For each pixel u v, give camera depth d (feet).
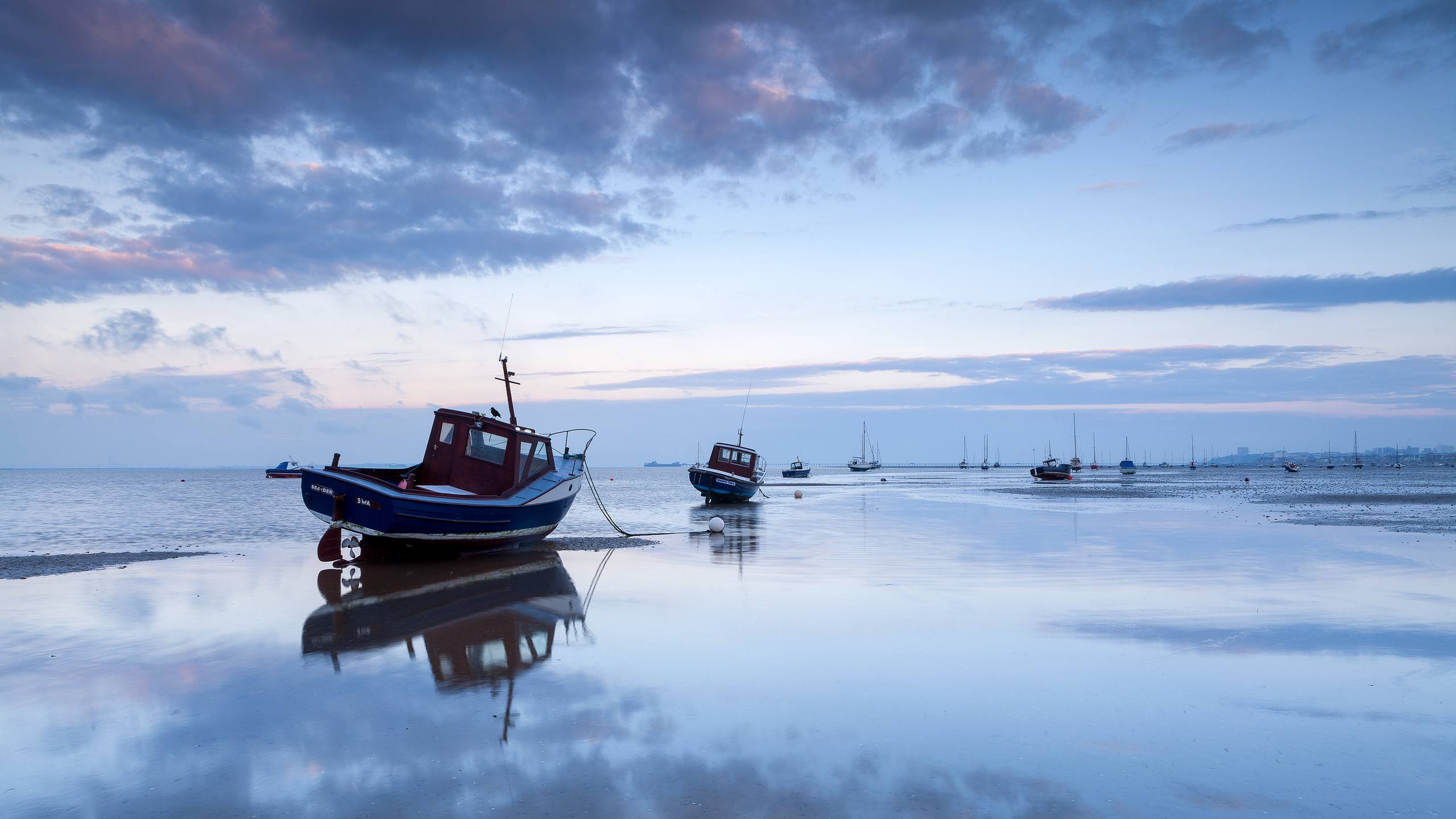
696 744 22.25
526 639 35.27
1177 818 17.78
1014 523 104.32
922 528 96.78
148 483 368.68
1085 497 183.11
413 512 60.23
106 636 35.96
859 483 322.34
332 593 47.80
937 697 26.68
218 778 20.02
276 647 33.78
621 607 42.88
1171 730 23.45
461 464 71.10
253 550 71.97
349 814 17.92
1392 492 201.98
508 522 67.56
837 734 23.09
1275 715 24.84
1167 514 121.39
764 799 18.69
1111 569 57.62
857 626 37.78
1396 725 23.91
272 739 22.67
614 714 24.85
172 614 41.29
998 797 18.84
